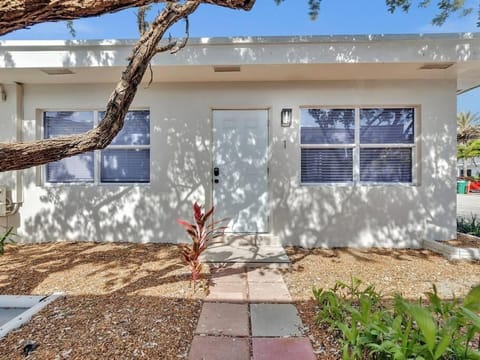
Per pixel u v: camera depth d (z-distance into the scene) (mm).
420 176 5242
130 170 5527
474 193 20344
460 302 2850
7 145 1801
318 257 4648
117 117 2074
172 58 4410
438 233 5211
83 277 3664
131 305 2895
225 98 5301
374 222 5242
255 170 5387
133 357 2094
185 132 5344
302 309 2900
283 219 5277
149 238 5367
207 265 4137
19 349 2168
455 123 5180
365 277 3791
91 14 1466
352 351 2053
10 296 3121
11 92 5309
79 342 2248
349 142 5359
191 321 2639
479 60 4273
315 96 5242
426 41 4270
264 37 4332
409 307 1845
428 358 1742
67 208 5402
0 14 1395
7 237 5195
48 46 4430
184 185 5359
